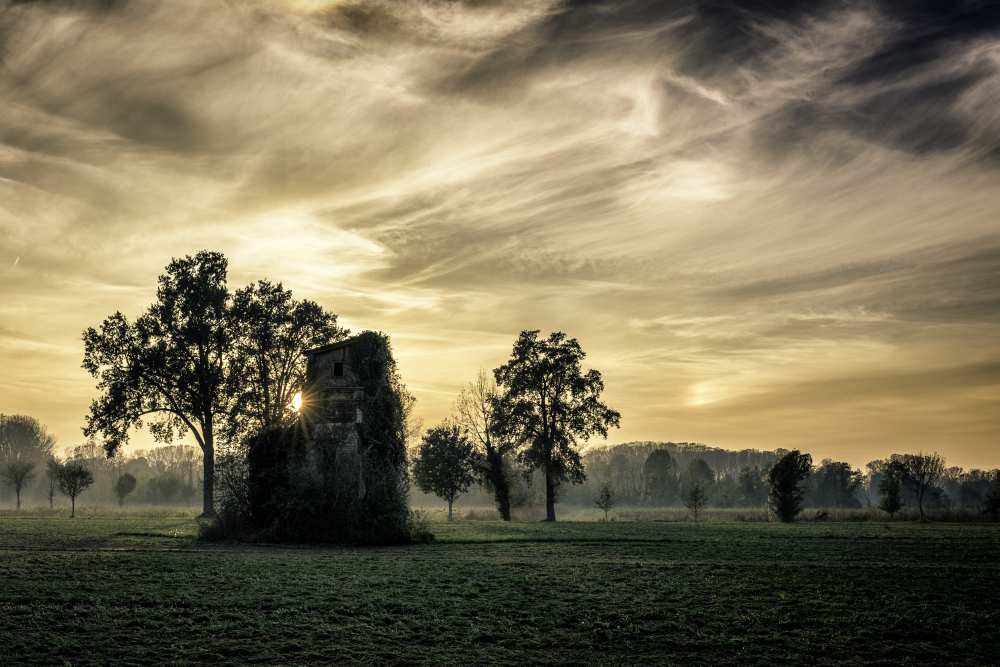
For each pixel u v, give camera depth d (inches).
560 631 698.8
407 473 1699.1
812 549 1364.4
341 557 1214.9
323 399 1691.7
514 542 1534.2
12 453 6082.7
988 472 6983.3
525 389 2886.3
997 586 933.2
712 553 1294.3
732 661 613.0
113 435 2576.3
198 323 2578.7
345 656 610.2
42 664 563.8
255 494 1594.5
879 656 630.5
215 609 760.3
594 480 7431.1
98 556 1147.3
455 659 608.7
